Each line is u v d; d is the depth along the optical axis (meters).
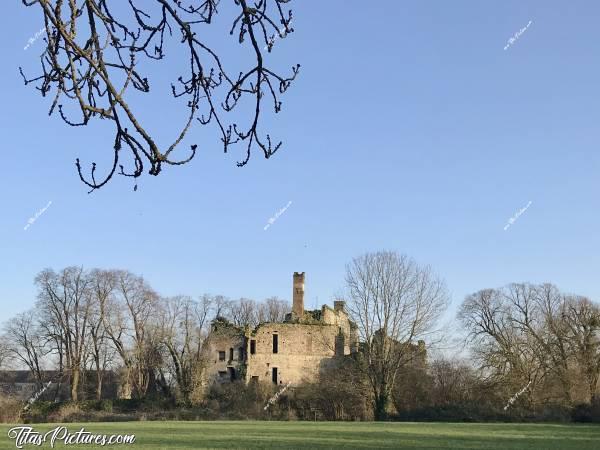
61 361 84.81
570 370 74.62
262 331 91.94
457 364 79.69
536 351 75.88
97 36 6.59
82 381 87.69
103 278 85.56
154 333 84.62
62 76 6.50
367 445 37.59
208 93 7.24
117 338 84.75
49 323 84.69
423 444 38.56
